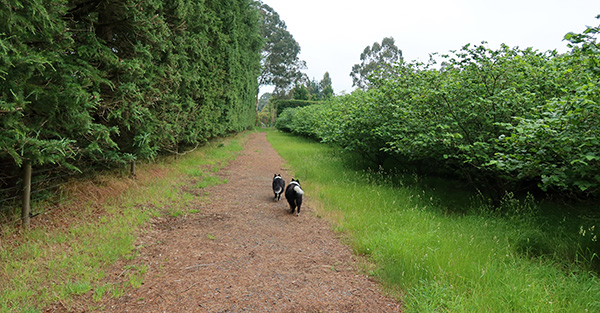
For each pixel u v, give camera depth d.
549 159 4.23
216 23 12.95
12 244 3.73
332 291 3.29
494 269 3.58
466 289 3.23
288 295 3.18
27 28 3.62
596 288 3.25
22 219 4.21
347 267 3.90
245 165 12.65
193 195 7.31
